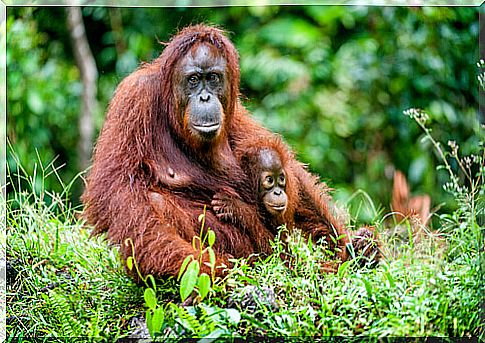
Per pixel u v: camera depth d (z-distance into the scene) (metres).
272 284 6.80
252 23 15.23
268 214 7.71
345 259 7.71
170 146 7.48
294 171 8.37
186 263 6.43
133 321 6.92
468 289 6.60
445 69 14.50
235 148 8.03
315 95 14.70
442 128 14.38
